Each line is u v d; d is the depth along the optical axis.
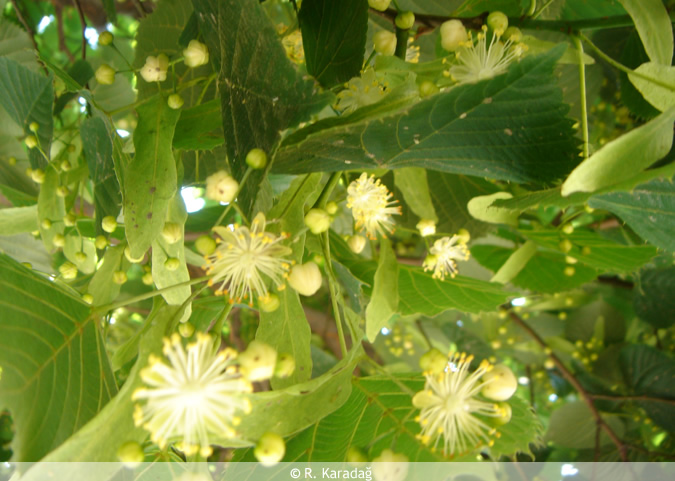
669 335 0.37
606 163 0.16
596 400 0.35
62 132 0.25
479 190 0.25
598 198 0.18
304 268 0.18
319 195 0.20
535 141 0.18
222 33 0.18
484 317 0.38
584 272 0.27
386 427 0.19
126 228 0.18
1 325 0.16
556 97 0.18
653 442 0.38
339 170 0.19
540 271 0.27
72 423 0.17
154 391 0.16
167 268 0.19
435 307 0.23
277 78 0.17
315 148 0.18
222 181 0.17
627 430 0.35
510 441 0.19
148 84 0.23
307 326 0.19
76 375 0.17
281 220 0.19
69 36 0.38
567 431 0.35
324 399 0.18
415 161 0.19
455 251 0.22
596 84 0.28
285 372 0.17
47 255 0.26
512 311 0.38
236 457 0.19
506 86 0.17
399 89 0.18
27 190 0.26
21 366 0.16
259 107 0.18
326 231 0.19
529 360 0.40
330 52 0.20
